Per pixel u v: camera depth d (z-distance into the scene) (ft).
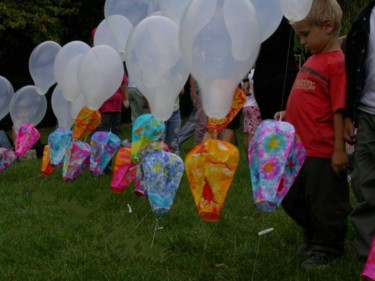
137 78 8.87
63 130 13.28
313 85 9.11
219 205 7.50
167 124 18.61
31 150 22.35
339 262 9.24
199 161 7.60
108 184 15.72
